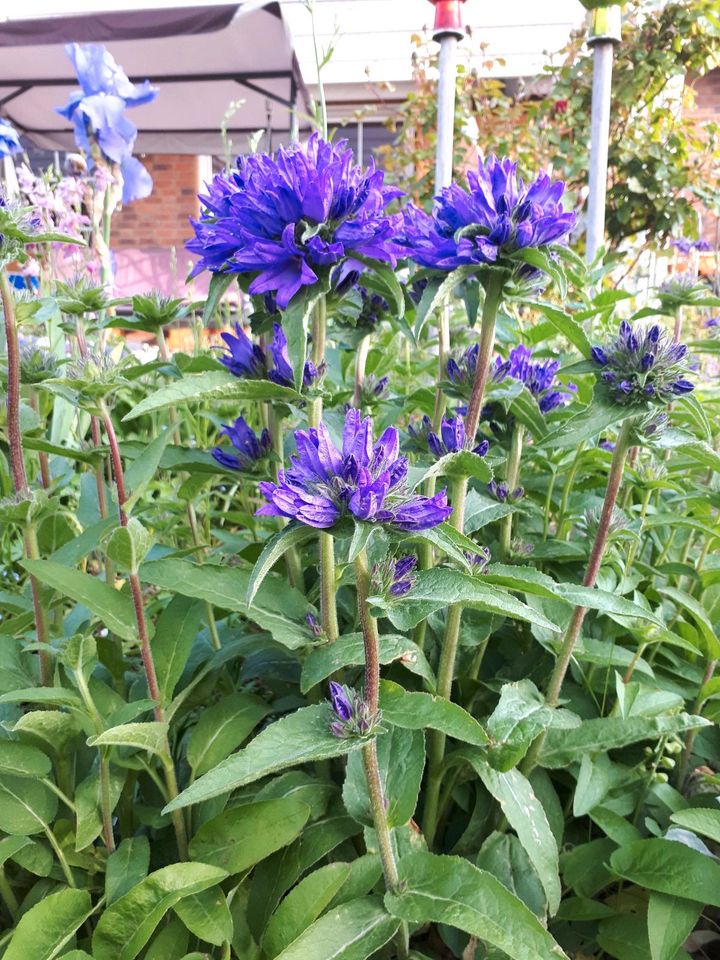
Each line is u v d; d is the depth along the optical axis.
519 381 0.43
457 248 0.37
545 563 0.51
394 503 0.27
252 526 0.49
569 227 0.37
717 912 0.42
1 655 0.37
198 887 0.30
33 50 1.46
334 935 0.30
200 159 2.98
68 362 0.41
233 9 1.33
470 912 0.30
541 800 0.40
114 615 0.33
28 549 0.37
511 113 1.71
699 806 0.42
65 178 0.72
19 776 0.34
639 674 0.47
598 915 0.37
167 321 0.51
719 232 1.55
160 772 0.39
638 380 0.35
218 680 0.44
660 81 1.57
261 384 0.34
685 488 0.56
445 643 0.38
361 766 0.34
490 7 2.04
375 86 2.10
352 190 0.33
